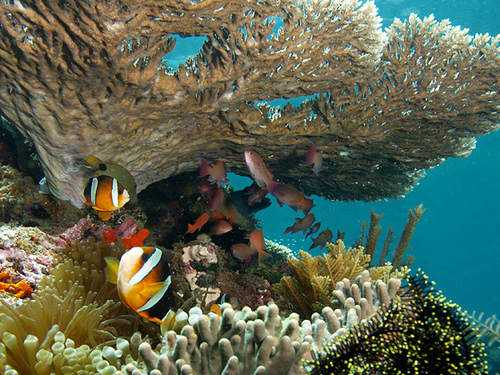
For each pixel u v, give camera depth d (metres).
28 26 2.81
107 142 4.03
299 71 4.03
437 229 60.03
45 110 3.48
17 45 2.88
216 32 3.48
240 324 1.52
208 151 5.36
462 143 5.93
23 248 2.89
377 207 54.75
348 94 4.70
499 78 4.59
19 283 2.43
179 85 3.74
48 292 2.18
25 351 1.76
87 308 2.07
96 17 2.73
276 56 3.72
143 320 2.36
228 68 3.78
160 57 3.42
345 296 2.27
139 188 5.20
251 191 6.14
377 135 5.32
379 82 4.71
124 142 4.17
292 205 5.14
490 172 51.81
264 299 4.07
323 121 5.00
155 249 1.68
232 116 4.53
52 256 3.00
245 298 4.06
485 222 55.59
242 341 1.55
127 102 3.65
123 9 2.80
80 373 1.58
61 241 3.35
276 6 3.33
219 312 2.60
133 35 2.99
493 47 4.36
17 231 3.01
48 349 1.74
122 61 3.14
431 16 4.23
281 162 6.21
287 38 3.61
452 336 1.38
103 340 2.09
